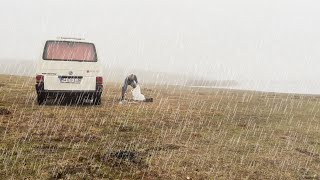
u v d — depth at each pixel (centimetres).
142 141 809
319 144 935
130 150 723
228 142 873
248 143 880
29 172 564
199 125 1084
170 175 596
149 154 707
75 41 1245
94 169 596
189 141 849
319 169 696
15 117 983
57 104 1294
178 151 748
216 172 632
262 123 1238
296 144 912
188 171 624
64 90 1189
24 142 733
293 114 1603
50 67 1182
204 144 831
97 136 826
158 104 1602
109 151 699
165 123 1069
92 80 1220
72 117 1044
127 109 1306
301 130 1145
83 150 702
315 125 1275
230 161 706
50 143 739
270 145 875
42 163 609
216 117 1304
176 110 1416
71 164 612
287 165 709
